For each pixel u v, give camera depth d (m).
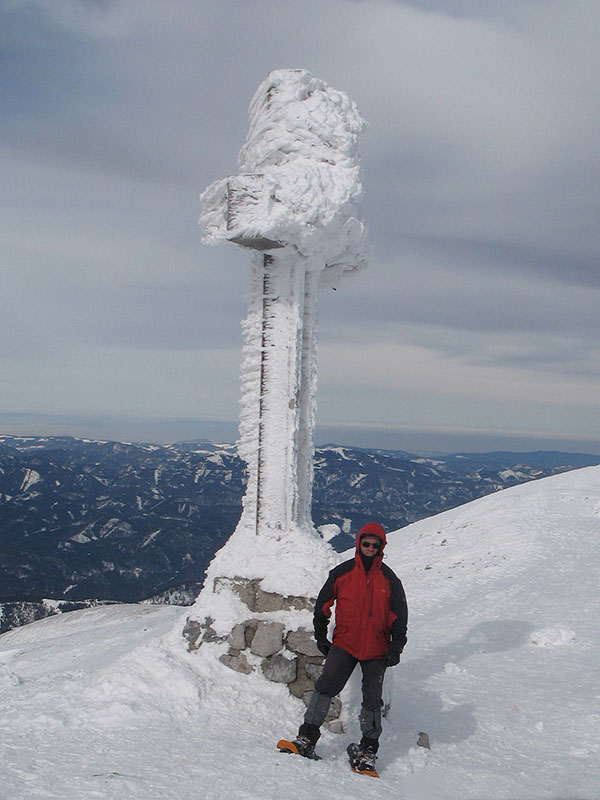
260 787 3.46
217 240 5.83
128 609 17.45
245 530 5.83
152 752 3.93
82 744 4.01
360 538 4.43
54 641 13.36
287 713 4.95
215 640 5.30
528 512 19.11
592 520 18.22
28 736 4.12
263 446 5.85
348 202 5.89
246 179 5.64
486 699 6.13
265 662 5.16
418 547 17.77
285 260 5.94
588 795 4.04
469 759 4.62
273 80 6.06
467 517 20.16
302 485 5.94
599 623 9.51
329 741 4.64
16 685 5.76
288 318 5.89
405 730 5.11
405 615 4.39
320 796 3.45
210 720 4.67
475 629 9.52
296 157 5.99
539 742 5.05
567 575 13.20
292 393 5.84
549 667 7.39
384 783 3.94
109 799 3.09
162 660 5.12
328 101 6.00
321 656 5.09
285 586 5.29
